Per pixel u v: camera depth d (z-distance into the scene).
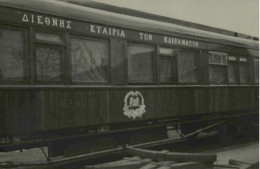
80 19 7.18
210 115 10.65
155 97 8.61
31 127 6.37
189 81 9.59
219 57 10.70
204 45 10.12
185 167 6.26
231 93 11.13
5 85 6.08
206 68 10.16
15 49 6.24
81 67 7.22
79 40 7.20
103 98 7.54
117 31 7.86
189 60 9.65
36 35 6.51
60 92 6.82
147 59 8.51
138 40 8.28
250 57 12.12
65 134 7.16
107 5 8.42
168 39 9.02
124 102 7.93
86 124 7.22
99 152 7.48
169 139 9.12
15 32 6.25
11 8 6.19
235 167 6.74
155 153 6.51
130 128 8.23
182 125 10.13
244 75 11.83
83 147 7.48
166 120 9.11
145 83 8.42
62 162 6.78
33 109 6.41
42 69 6.59
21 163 6.40
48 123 6.61
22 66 6.33
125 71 7.99
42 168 6.80
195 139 10.86
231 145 10.82
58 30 6.83
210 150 9.88
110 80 7.71
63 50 6.93
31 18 6.44
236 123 11.77
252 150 9.86
